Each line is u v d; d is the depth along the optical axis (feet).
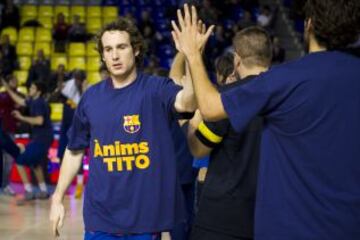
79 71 52.19
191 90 12.05
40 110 40.47
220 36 61.93
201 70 10.04
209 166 13.09
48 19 69.62
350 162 9.34
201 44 10.20
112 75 13.14
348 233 9.19
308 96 9.40
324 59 9.61
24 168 41.09
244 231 12.65
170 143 13.08
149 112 12.96
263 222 9.55
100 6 70.95
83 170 41.47
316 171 9.34
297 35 69.67
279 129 9.59
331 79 9.44
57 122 52.11
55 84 56.54
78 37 65.05
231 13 69.97
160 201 12.91
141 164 12.89
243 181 12.65
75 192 43.83
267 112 9.66
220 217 12.78
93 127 13.16
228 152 12.77
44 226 32.07
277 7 72.84
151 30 65.46
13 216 35.14
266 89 9.47
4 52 61.62
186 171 19.19
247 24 64.23
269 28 67.00
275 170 9.57
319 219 9.25
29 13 69.97
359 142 9.39
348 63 9.57
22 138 47.34
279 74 9.52
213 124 12.54
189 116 12.58
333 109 9.38
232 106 9.61
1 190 45.39
